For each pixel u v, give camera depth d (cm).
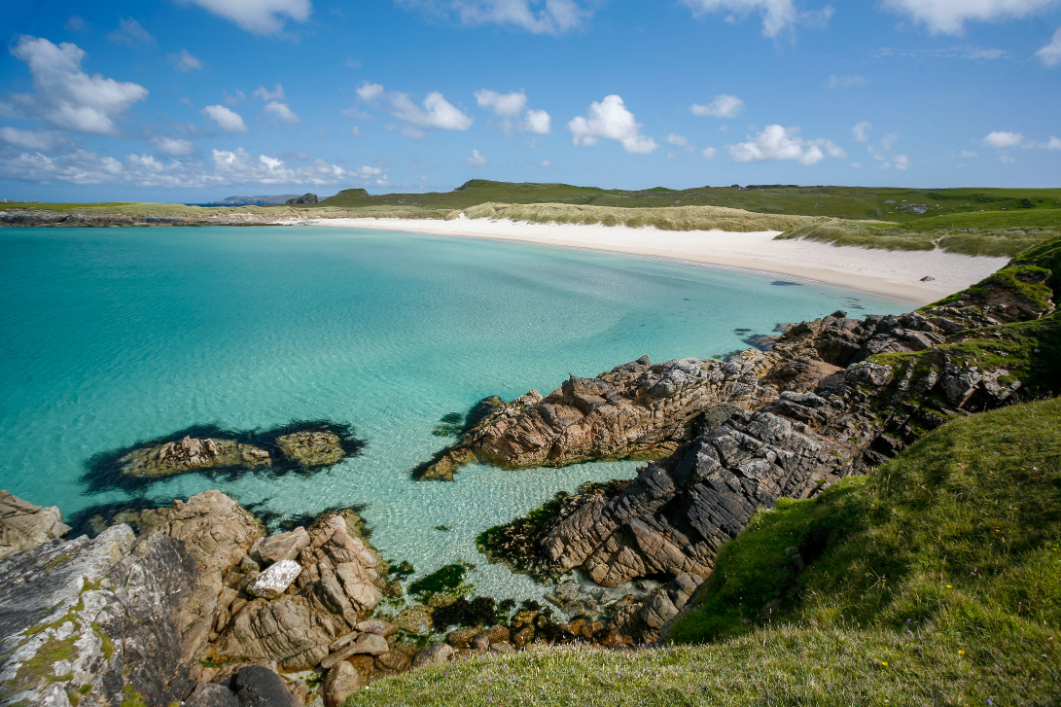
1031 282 3784
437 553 2198
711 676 895
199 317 5178
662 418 3133
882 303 6356
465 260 9150
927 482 1298
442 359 4306
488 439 2964
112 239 11325
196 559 1919
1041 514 1047
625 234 12281
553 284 7212
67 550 1482
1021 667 748
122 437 2966
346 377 3891
